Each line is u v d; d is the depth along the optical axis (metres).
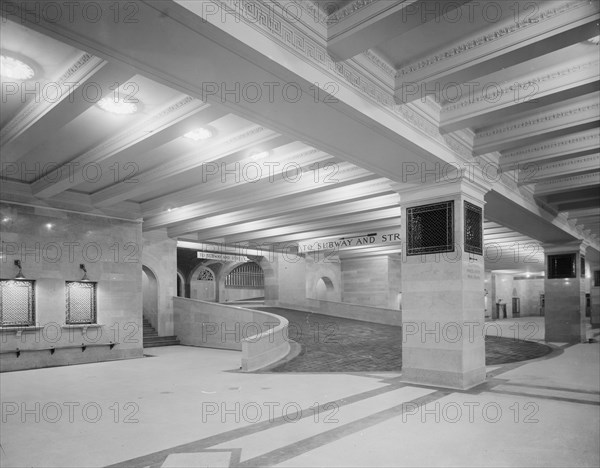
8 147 9.26
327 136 8.09
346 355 15.48
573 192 15.44
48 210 14.63
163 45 5.22
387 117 7.68
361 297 32.28
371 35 6.04
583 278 22.12
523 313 48.53
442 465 5.52
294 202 15.79
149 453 6.05
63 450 6.21
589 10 5.61
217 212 15.83
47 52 6.47
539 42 6.09
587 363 14.11
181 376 12.23
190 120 7.99
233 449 6.16
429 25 6.41
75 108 7.44
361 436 6.66
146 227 18.70
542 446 6.18
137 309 16.73
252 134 9.40
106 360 15.72
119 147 9.47
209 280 33.28
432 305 10.77
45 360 14.37
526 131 9.46
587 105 8.68
